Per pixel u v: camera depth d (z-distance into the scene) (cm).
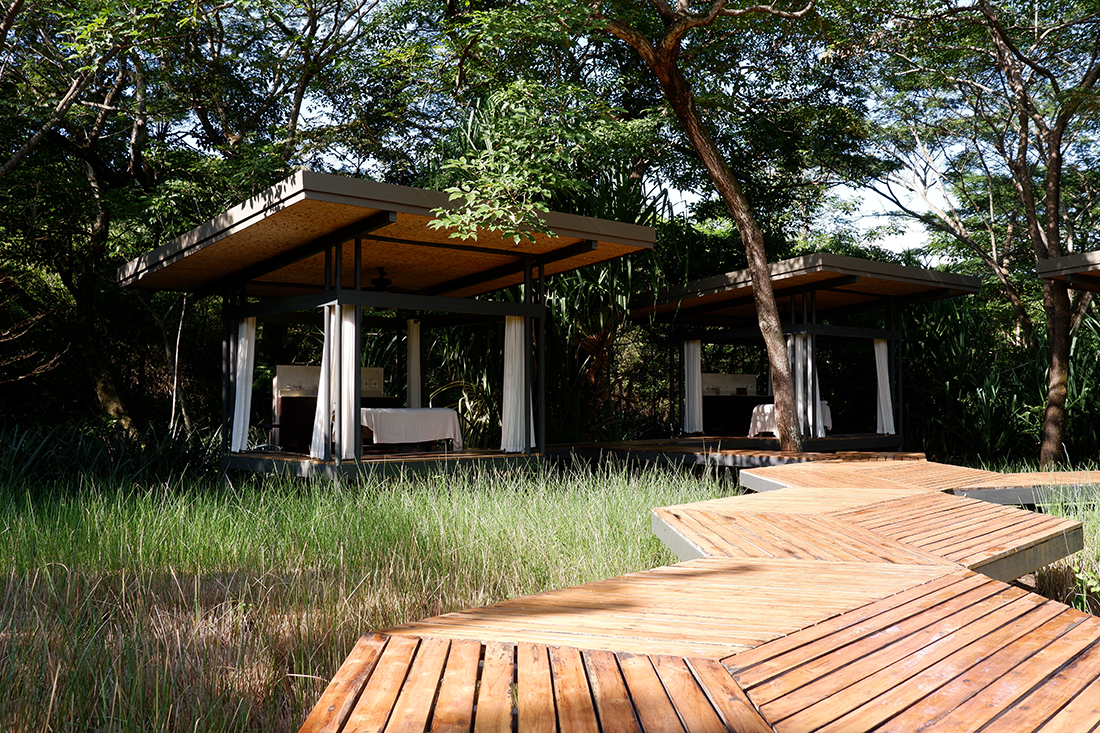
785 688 172
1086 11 1118
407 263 836
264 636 329
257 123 1280
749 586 276
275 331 1267
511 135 914
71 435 768
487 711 156
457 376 1039
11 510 486
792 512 434
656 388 1476
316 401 809
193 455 795
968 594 261
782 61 1337
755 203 1412
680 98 859
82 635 303
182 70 1141
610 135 995
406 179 1378
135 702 258
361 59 1234
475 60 1066
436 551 447
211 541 452
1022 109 1172
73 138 1134
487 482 658
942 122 1559
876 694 170
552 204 959
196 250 732
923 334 1255
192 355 1303
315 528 473
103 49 832
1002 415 1157
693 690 168
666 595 264
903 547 345
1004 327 1481
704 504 469
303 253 731
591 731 145
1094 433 1095
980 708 162
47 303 1220
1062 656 196
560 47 1076
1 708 246
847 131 1440
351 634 338
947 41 1198
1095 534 497
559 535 486
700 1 1162
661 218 1120
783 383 869
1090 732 150
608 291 984
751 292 1065
